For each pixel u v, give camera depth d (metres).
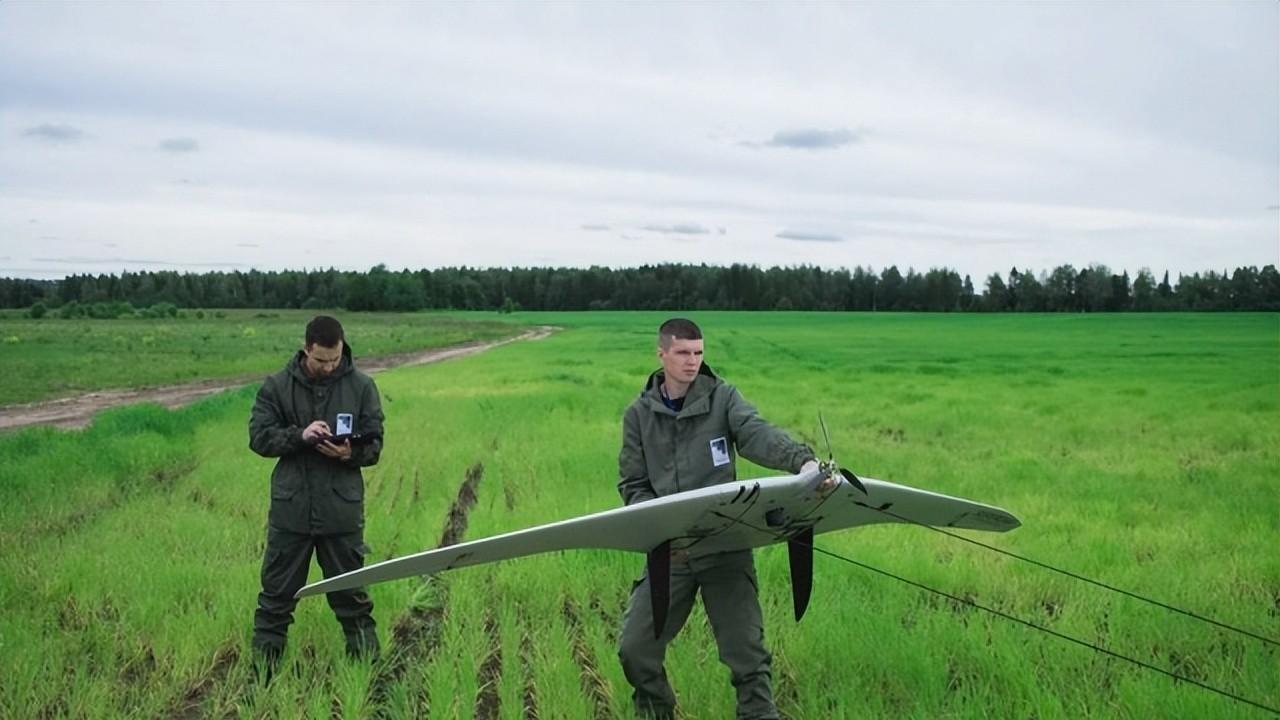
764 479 4.68
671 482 5.33
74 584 8.22
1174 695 5.82
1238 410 21.72
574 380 32.06
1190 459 15.34
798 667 6.46
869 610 7.35
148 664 6.80
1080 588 8.18
